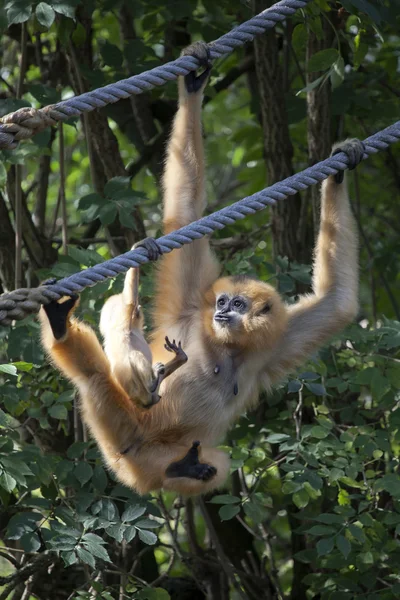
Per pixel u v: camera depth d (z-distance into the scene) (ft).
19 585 43.16
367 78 51.62
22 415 43.86
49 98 40.16
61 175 42.83
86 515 34.53
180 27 54.39
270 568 47.34
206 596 45.70
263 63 46.98
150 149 52.70
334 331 34.53
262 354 33.88
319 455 37.17
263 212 60.23
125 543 41.63
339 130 50.88
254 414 45.68
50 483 36.99
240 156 66.80
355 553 36.37
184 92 32.94
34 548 33.19
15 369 31.53
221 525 47.67
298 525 46.55
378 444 36.94
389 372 37.65
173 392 32.42
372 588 37.04
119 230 50.21
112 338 28.78
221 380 33.24
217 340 33.55
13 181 46.14
